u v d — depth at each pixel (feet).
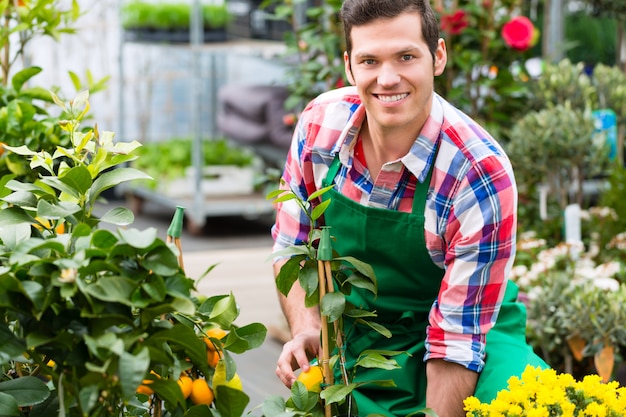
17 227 5.67
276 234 7.64
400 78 6.28
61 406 5.11
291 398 5.93
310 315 7.32
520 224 13.47
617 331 10.31
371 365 6.00
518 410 5.58
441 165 6.62
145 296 5.13
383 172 6.77
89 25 22.16
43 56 21.77
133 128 24.90
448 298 6.63
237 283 16.74
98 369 4.83
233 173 22.36
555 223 13.43
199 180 20.20
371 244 6.94
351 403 6.31
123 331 5.22
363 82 6.37
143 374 4.79
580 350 10.59
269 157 21.22
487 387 6.68
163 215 22.80
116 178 5.95
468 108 14.84
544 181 13.80
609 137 13.85
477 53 14.20
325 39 13.80
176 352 5.78
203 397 5.83
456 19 13.87
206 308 5.97
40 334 5.09
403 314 7.11
